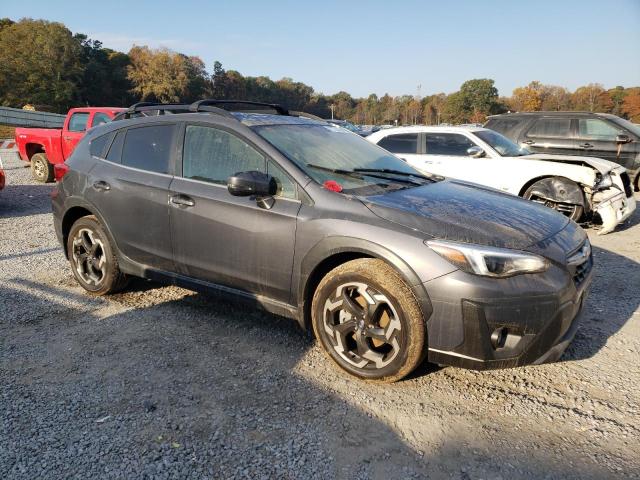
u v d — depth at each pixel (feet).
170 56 325.01
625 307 14.30
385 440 8.40
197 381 10.16
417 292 9.23
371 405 9.37
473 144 26.05
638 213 29.22
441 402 9.51
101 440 8.30
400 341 9.51
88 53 331.77
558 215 11.82
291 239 10.64
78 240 14.84
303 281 10.64
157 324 12.90
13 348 11.53
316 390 9.86
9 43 254.88
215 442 8.29
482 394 9.80
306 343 11.88
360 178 11.67
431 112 443.73
